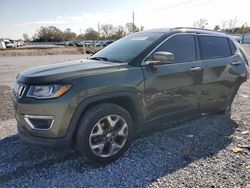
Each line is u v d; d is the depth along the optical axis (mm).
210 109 4547
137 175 2992
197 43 4180
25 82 3002
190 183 2812
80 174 3029
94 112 3053
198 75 4027
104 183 2846
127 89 3232
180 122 4742
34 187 2777
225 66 4496
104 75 3113
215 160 3328
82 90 2914
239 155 3465
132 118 3525
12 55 25500
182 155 3475
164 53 3375
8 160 3334
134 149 3660
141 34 4262
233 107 5727
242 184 2787
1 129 4430
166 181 2859
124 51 3773
